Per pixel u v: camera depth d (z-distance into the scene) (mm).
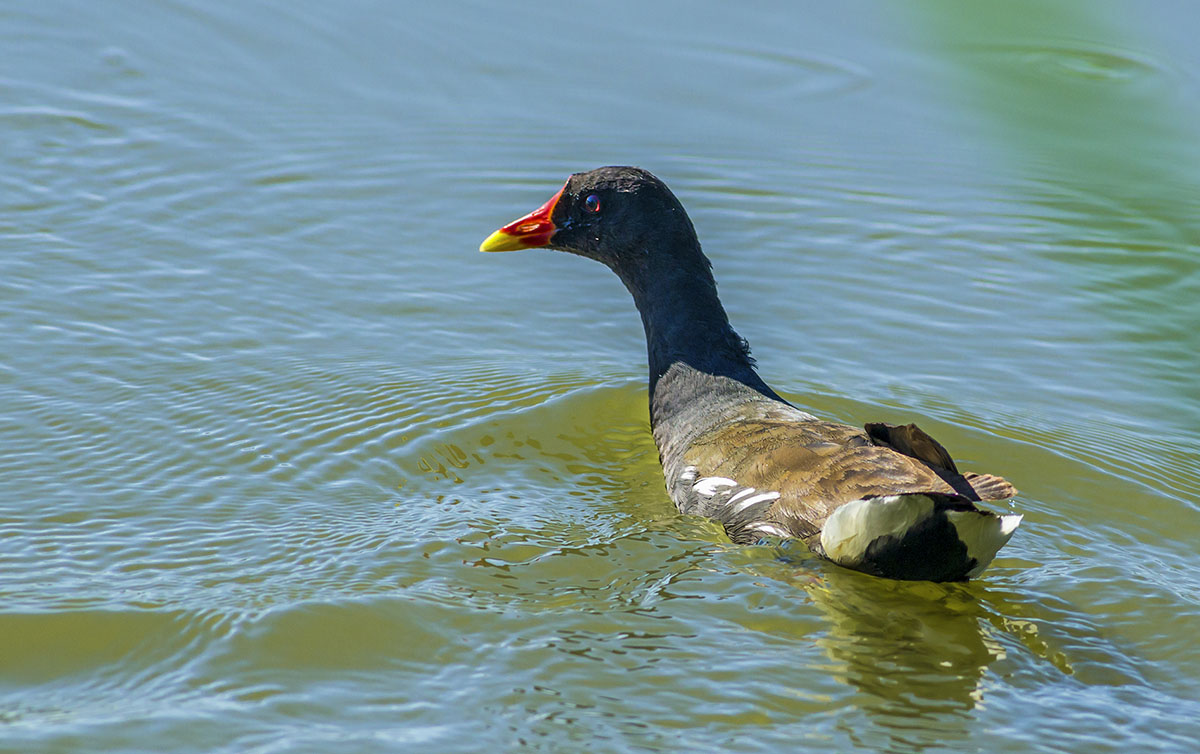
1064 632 8453
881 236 16406
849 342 14086
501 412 12062
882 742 7090
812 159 17906
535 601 8617
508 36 20188
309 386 12469
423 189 16953
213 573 8992
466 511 10164
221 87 18891
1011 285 15398
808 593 8719
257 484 10578
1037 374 13445
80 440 11188
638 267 11820
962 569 8609
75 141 17297
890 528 8391
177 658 7887
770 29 20297
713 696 7523
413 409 12078
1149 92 5664
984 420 12234
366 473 10875
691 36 20094
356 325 13938
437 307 14484
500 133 18156
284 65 19469
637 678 7688
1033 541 9867
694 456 10492
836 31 20250
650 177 11766
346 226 16062
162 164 17000
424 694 7512
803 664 7902
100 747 6887
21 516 9852
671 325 11578
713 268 15641
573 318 14516
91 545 9422
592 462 11312
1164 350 13883
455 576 8977
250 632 8078
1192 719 7465
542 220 12156
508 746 6980
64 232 15281
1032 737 7195
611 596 8703
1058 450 11594
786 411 10727
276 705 7352
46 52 19219
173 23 20156
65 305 13711
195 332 13445
